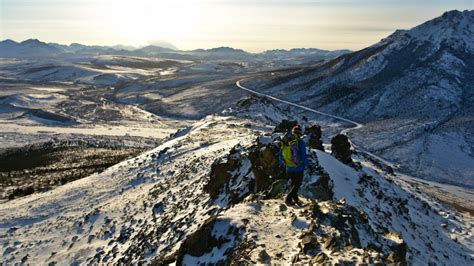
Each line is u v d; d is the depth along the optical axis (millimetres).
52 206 36625
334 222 11023
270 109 92188
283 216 11664
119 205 32062
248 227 10953
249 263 9234
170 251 18375
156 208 27672
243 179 20609
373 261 8445
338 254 8891
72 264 24516
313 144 27453
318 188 16969
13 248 28750
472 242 26234
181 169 36094
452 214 32438
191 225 20234
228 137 45688
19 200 42062
